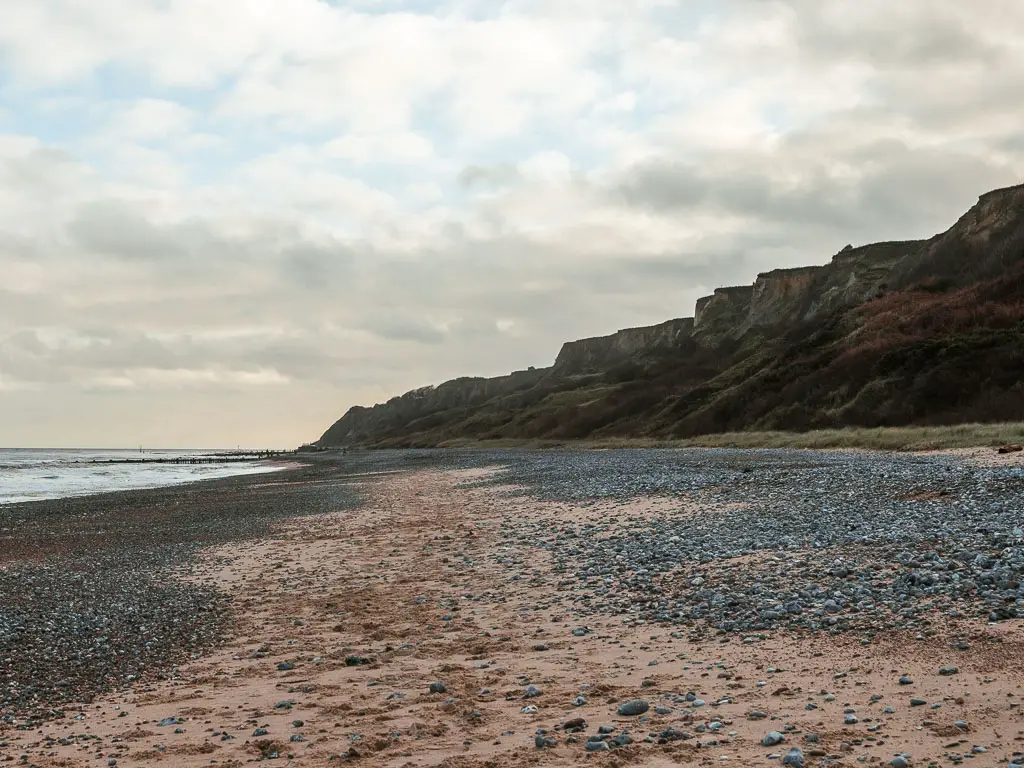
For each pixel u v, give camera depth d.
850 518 14.52
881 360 50.34
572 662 8.37
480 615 11.05
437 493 33.12
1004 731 5.30
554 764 5.57
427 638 10.04
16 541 24.06
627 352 171.25
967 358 44.41
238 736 6.77
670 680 7.37
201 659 9.80
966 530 11.81
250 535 22.72
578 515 20.42
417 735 6.43
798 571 10.91
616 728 6.19
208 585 15.01
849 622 8.43
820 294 104.62
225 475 72.81
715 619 9.37
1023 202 68.56
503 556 15.61
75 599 14.14
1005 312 49.09
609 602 10.91
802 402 54.47
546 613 10.77
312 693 7.98
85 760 6.41
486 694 7.48
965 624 7.74
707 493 21.22
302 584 14.46
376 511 27.25
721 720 6.14
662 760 5.46
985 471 18.31
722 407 64.38
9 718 7.83
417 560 16.19
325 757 6.09
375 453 135.88
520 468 44.56
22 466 104.69
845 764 5.06
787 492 19.38
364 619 11.33
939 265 71.06
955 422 38.97
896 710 5.93
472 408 177.00
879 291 76.19
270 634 10.88
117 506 35.88
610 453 55.66
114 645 10.67
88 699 8.38
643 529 16.70
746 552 12.66
